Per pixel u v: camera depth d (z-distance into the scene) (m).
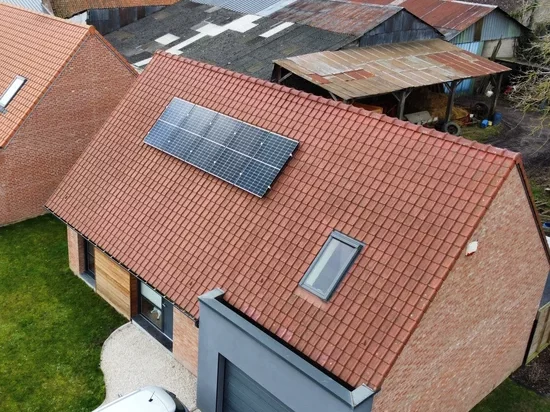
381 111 33.31
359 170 14.08
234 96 17.69
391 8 33.62
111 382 16.14
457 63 32.72
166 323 17.62
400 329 11.50
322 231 13.67
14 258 21.62
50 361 16.84
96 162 19.09
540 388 16.77
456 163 12.94
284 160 15.20
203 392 14.84
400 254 12.38
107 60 25.19
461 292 12.62
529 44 43.22
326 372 11.80
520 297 15.52
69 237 20.33
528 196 13.32
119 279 18.17
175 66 19.78
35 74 24.33
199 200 16.16
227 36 35.56
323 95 31.14
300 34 33.44
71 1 40.78
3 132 23.27
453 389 14.38
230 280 14.19
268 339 12.42
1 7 28.89
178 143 17.67
